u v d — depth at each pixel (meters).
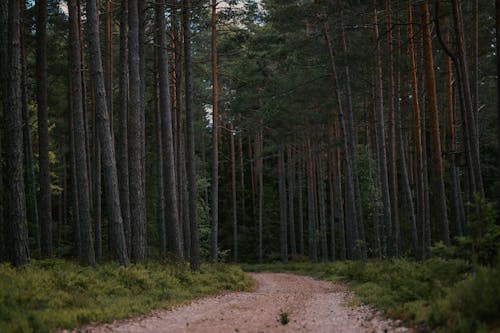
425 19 18.53
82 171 16.38
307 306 13.33
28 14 23.28
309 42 27.91
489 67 28.23
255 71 33.56
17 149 13.38
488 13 22.80
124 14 20.77
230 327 9.57
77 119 16.66
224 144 62.19
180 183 27.94
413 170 37.19
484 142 34.53
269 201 58.78
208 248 42.56
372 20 24.66
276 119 37.25
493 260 8.91
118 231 16.22
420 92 25.64
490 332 6.80
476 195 9.38
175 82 29.31
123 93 20.56
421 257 20.70
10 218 13.21
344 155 27.48
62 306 10.50
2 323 8.37
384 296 12.10
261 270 41.62
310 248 44.72
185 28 21.61
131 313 10.95
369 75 27.83
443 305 8.31
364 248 27.42
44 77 19.39
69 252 29.30
